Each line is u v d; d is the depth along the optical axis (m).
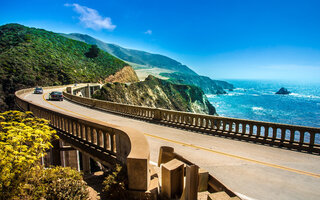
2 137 3.85
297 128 9.65
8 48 87.50
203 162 7.71
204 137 11.47
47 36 115.31
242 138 11.08
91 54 124.31
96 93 88.56
